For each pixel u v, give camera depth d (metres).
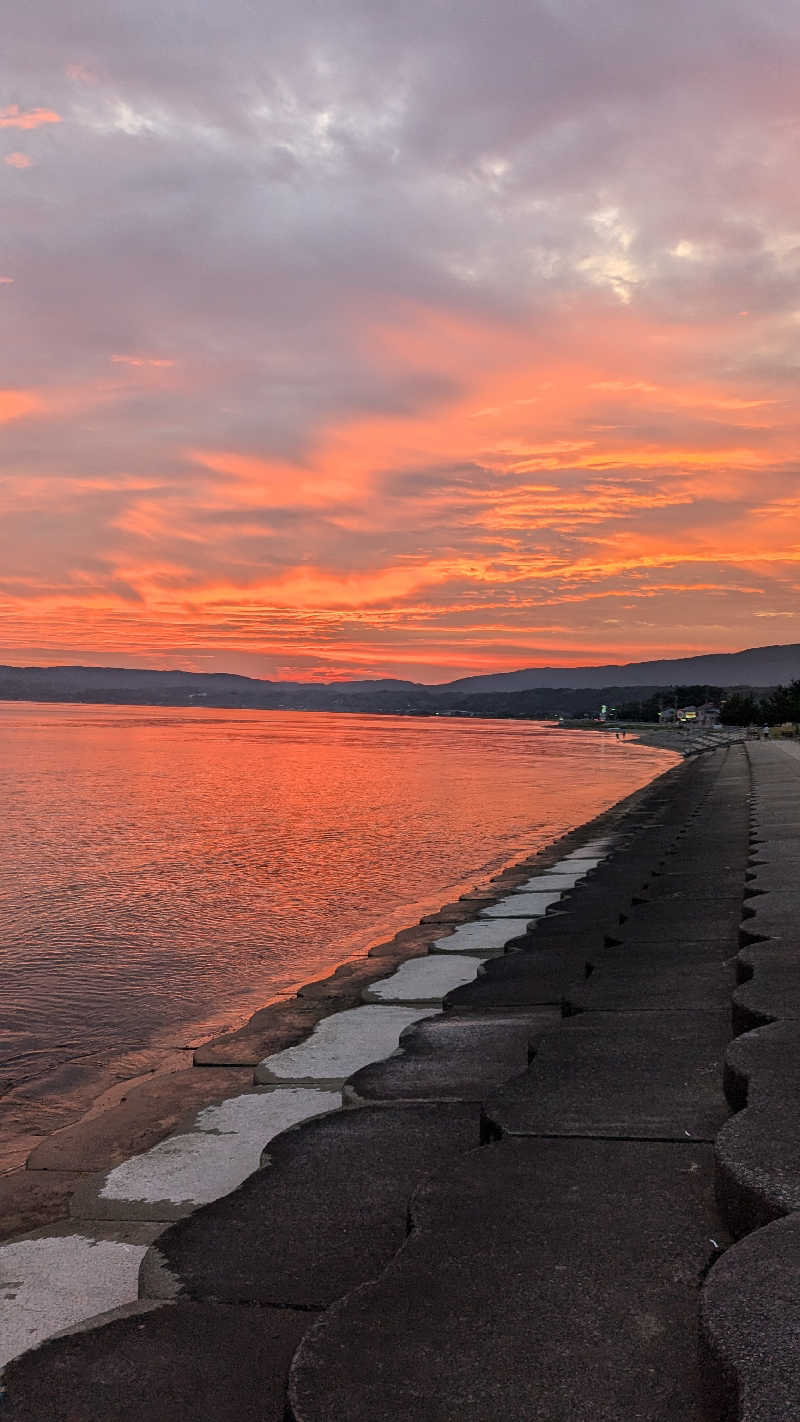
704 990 5.69
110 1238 3.72
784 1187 2.58
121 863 20.58
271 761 68.81
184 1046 8.65
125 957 12.13
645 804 30.94
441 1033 6.09
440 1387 2.07
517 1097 3.87
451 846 24.41
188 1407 2.31
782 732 95.31
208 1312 2.75
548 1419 1.96
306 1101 5.34
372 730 182.50
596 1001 5.52
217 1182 4.25
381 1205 3.45
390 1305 2.39
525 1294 2.41
